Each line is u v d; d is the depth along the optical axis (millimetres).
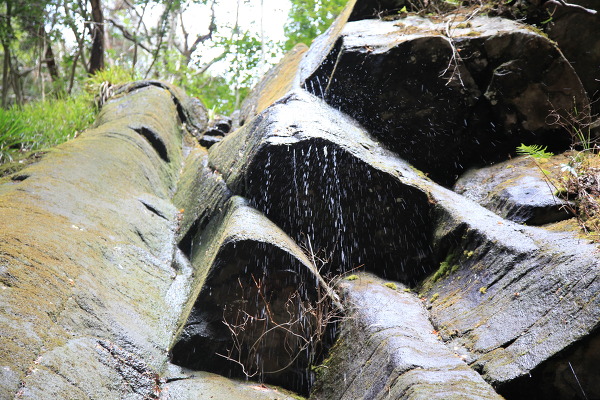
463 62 5047
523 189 4148
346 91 5332
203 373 3504
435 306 3600
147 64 15789
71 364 2676
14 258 2998
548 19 5434
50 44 11789
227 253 3621
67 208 4004
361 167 4305
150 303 3760
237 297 3641
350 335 3506
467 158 5273
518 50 4973
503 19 5496
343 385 3232
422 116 5227
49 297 2938
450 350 3059
